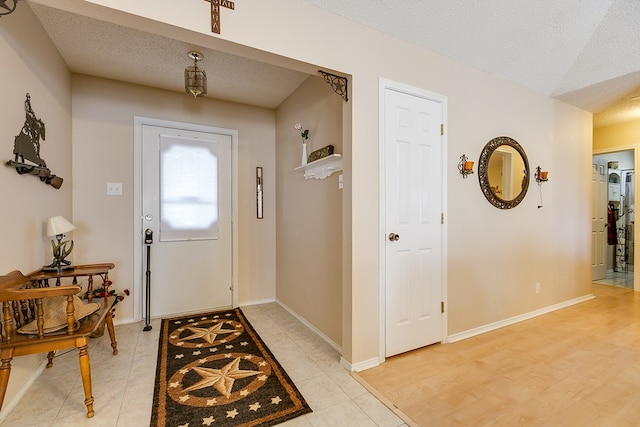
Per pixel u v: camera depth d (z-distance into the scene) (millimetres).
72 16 1958
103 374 1994
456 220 2586
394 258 2246
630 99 3361
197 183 3266
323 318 2607
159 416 1584
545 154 3271
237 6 1631
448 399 1753
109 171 2848
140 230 2979
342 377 1979
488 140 2793
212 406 1669
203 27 1537
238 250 3482
